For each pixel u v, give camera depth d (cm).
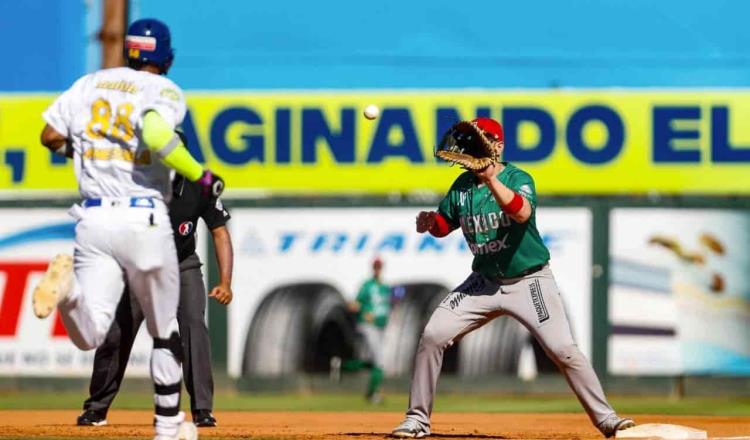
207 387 3145
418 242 6069
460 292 2727
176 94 2216
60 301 2062
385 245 6097
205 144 6278
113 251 2156
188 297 3116
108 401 3203
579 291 6003
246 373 6106
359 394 6034
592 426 3631
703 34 6212
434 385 2769
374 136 6219
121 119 2162
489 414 4441
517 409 5219
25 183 6341
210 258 6094
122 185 2159
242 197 6197
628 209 6012
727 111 6100
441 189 6169
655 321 5972
